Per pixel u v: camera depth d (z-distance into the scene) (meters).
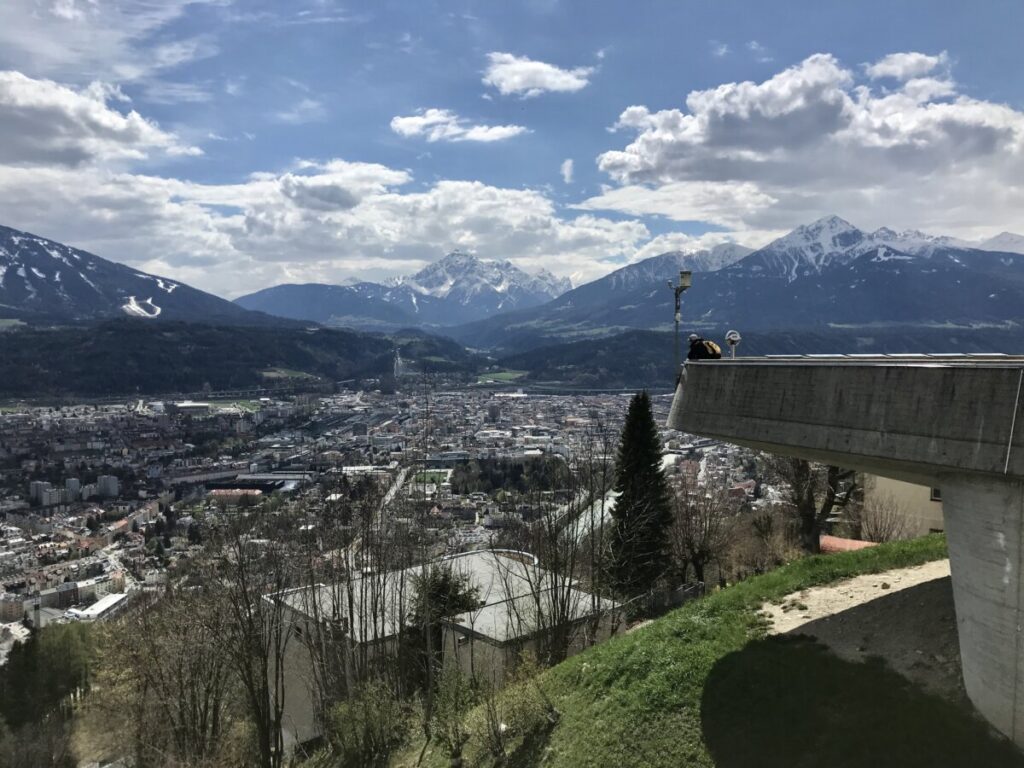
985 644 10.27
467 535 67.69
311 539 43.41
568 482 42.69
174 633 30.58
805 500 34.72
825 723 11.70
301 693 34.78
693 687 14.00
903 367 10.92
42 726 43.69
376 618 31.41
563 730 15.33
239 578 29.34
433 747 19.81
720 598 17.45
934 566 16.64
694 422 14.80
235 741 31.03
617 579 36.81
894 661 12.52
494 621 29.72
